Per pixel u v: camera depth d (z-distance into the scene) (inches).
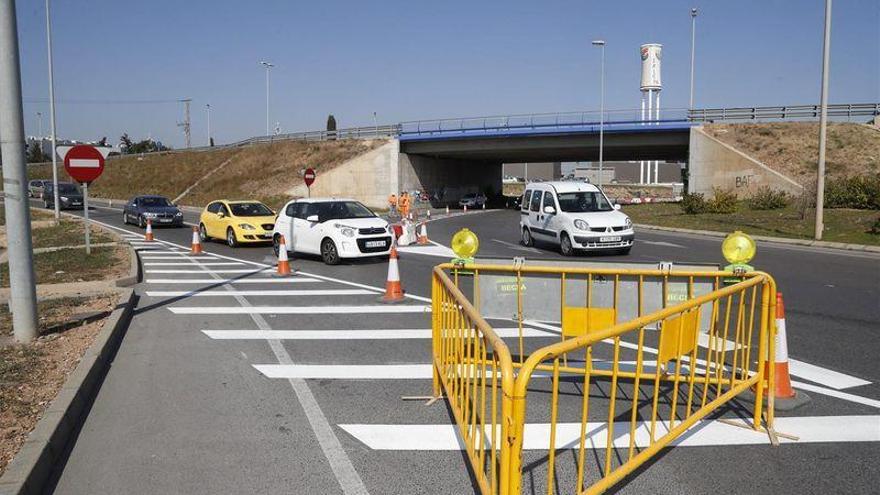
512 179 4990.2
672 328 173.0
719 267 249.0
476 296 267.4
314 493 165.8
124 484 171.3
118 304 398.0
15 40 294.0
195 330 354.9
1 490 153.0
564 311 255.6
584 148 2033.7
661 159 2529.5
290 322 374.9
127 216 1285.7
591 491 146.6
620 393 243.0
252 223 842.2
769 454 187.6
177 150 3211.1
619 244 695.7
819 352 293.7
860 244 763.4
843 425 209.0
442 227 1200.8
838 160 1596.9
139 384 257.1
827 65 812.6
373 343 323.6
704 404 203.0
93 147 646.5
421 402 234.7
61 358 274.2
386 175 2242.9
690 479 171.6
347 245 643.5
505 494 120.7
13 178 301.0
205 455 189.5
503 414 121.8
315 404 232.8
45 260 636.7
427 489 167.2
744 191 1652.3
